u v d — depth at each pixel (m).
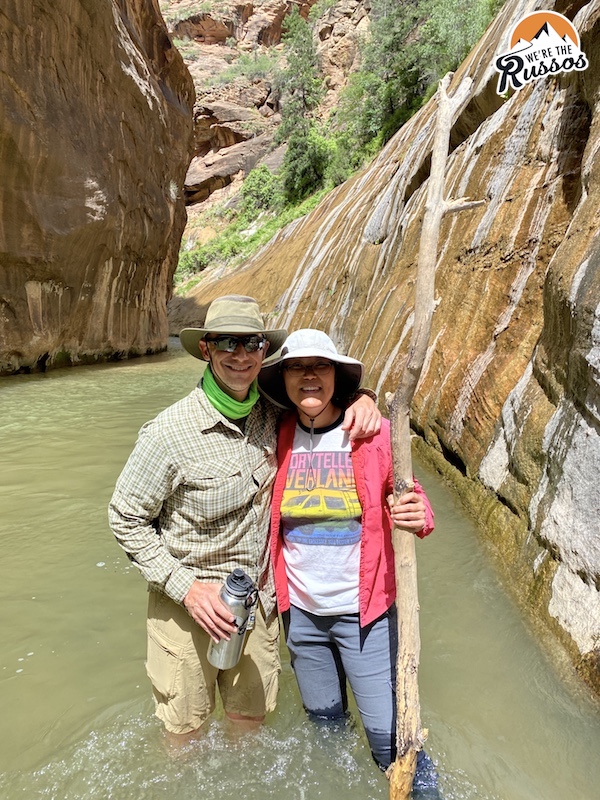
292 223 22.28
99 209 11.74
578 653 2.26
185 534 1.85
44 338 11.38
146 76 14.52
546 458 2.99
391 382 6.35
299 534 1.95
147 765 1.90
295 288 15.05
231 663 1.79
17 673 2.38
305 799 1.77
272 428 2.01
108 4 11.49
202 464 1.77
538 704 2.16
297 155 29.66
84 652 2.53
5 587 3.08
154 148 14.96
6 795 1.77
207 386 1.82
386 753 1.84
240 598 1.72
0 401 8.41
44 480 4.79
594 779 1.83
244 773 1.87
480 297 5.04
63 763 1.90
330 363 1.89
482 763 1.90
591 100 3.80
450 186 7.28
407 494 1.77
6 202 9.76
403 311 7.15
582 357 2.60
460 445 4.43
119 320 14.57
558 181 4.29
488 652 2.48
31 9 9.37
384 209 10.83
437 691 2.26
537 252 4.28
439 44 20.39
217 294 23.83
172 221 17.20
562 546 2.58
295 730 2.06
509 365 4.06
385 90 24.59
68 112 10.81
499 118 6.22
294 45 33.94
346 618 1.93
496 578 3.08
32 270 10.66
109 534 3.73
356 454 1.91
